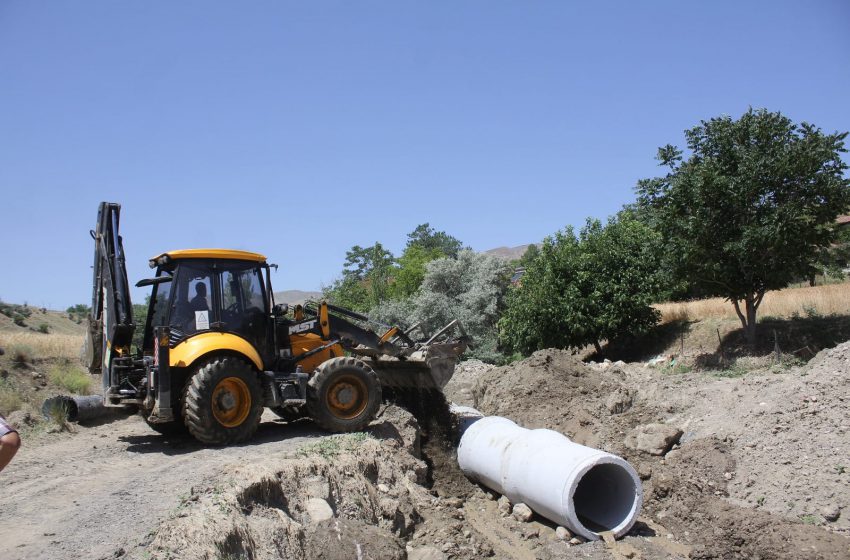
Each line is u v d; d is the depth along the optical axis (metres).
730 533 8.40
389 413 11.55
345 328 11.79
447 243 87.62
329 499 7.87
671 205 16.38
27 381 14.81
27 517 6.59
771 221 14.95
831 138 14.92
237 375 9.70
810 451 9.39
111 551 5.67
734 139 16.03
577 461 8.80
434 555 7.98
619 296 20.53
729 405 11.55
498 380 15.24
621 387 13.58
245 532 6.42
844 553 7.54
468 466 10.87
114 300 10.19
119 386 10.00
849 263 30.73
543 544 8.68
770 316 18.75
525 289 22.41
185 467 8.34
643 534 8.87
